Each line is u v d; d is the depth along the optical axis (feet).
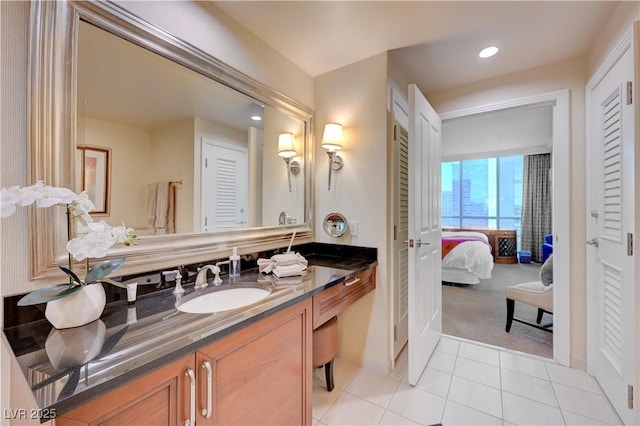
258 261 5.24
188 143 4.52
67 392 1.88
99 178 3.46
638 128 4.11
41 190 2.55
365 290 5.93
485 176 21.01
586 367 6.23
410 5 4.69
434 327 7.23
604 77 5.29
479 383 5.92
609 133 5.12
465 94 7.68
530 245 19.54
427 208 6.66
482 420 4.89
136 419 2.30
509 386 5.81
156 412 2.45
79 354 2.37
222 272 5.00
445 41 5.78
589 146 6.02
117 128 3.64
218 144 5.04
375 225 6.36
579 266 6.30
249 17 5.01
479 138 16.01
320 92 7.12
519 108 7.14
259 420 3.43
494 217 20.77
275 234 6.09
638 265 4.11
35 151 2.89
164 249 4.11
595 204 5.74
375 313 6.38
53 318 2.77
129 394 2.25
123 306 3.55
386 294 6.27
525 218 19.62
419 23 5.18
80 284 2.95
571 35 5.54
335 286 4.92
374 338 6.40
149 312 3.34
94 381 2.01
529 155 19.34
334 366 6.61
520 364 6.61
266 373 3.53
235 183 5.38
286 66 6.33
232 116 5.28
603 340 5.47
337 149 6.71
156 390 2.45
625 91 4.50
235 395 3.12
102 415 2.09
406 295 7.58
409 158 5.79
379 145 6.27
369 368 6.45
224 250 5.01
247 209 5.61
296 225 6.73
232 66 5.04
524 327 8.73
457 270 13.21
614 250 4.93
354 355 6.68
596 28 5.32
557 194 6.59
